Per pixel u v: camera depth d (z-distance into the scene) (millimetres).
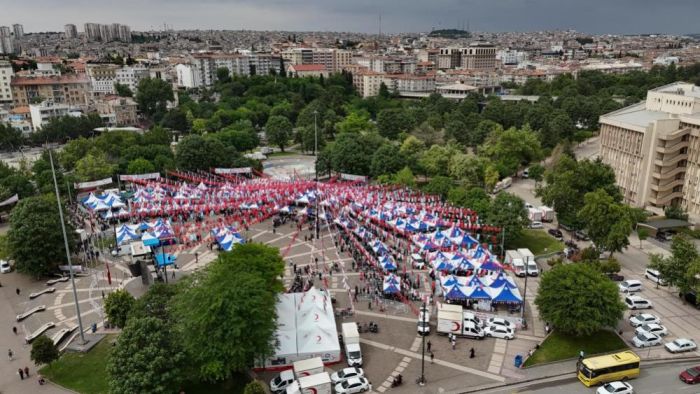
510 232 108188
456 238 107438
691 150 126812
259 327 64812
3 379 71000
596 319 72312
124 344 62156
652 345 75000
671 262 87250
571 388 65750
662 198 132625
